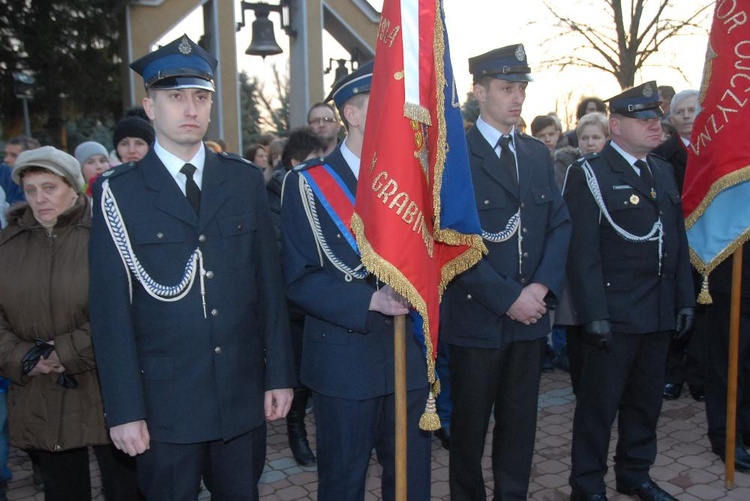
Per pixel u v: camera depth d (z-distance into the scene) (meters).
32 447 2.63
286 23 7.70
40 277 2.62
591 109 5.98
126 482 2.72
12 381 2.60
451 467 2.96
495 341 2.78
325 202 2.51
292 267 2.52
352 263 2.47
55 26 10.77
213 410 2.22
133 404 2.12
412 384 2.50
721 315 3.71
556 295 2.84
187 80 2.17
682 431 4.28
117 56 11.24
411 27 2.07
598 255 3.11
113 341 2.15
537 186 2.93
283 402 2.38
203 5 9.41
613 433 4.23
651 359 3.24
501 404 2.95
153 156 2.26
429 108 2.14
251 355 2.33
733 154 3.36
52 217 2.63
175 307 2.19
